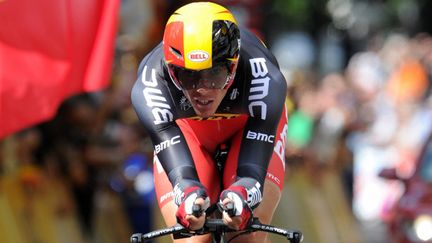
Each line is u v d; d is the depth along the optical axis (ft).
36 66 53.52
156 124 40.55
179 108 40.70
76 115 65.82
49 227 64.59
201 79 37.11
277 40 144.66
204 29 36.76
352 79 125.18
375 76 134.92
